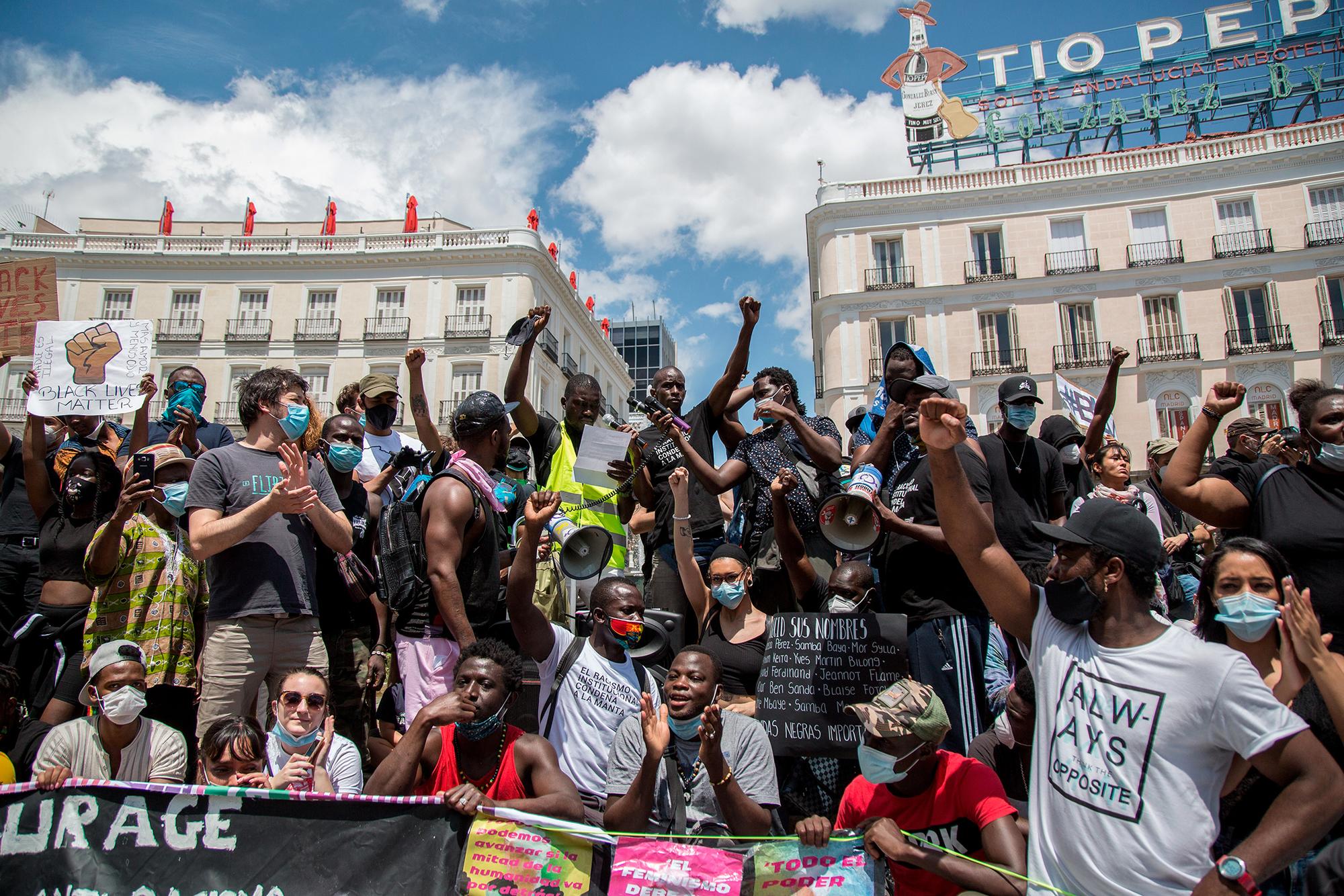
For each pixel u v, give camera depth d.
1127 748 2.44
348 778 4.18
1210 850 2.32
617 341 64.25
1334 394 3.83
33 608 5.72
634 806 3.53
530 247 37.25
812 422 6.17
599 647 4.61
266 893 3.12
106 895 3.10
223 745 3.79
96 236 37.69
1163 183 31.28
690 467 5.93
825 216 33.25
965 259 32.00
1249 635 3.05
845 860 3.16
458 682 3.59
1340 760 2.94
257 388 4.61
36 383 5.97
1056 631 2.72
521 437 6.30
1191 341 30.08
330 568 5.11
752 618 5.05
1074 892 2.48
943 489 2.82
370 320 37.25
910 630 4.46
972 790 3.20
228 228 39.97
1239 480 4.21
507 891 3.16
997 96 34.38
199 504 4.25
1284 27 32.28
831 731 4.16
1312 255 29.61
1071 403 8.16
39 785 3.20
